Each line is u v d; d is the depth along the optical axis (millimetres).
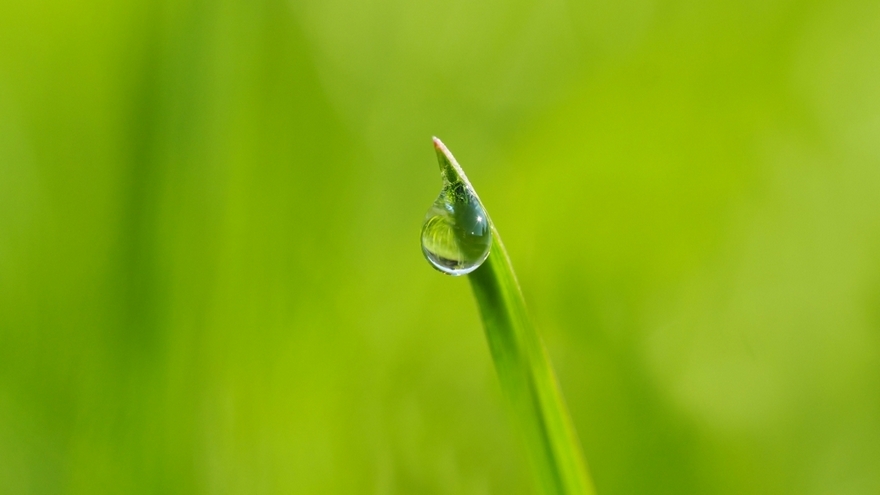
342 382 112
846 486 114
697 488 112
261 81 115
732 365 118
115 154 106
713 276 122
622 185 122
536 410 96
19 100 110
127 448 104
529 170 123
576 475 96
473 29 125
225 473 106
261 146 113
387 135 122
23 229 106
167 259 106
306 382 111
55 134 108
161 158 106
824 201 125
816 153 125
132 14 108
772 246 123
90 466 103
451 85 125
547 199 122
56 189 107
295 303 112
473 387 116
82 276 105
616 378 116
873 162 125
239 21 113
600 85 124
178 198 107
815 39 126
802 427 116
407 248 118
